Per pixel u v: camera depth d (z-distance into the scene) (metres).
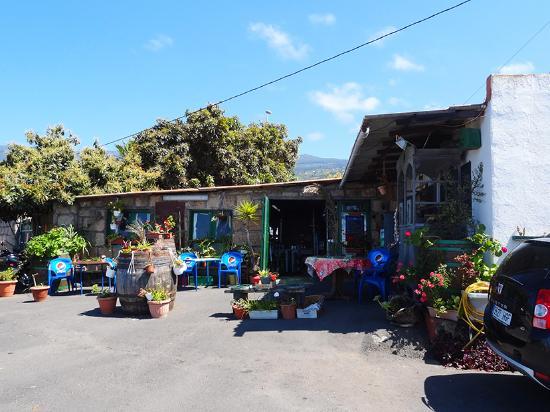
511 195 6.17
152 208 13.28
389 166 10.73
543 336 3.58
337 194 12.62
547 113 6.25
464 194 6.79
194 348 5.90
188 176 20.95
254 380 4.70
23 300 10.49
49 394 4.39
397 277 6.87
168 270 8.42
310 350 5.70
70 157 15.41
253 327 6.90
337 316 7.38
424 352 5.52
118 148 20.38
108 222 13.48
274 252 14.70
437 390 4.42
